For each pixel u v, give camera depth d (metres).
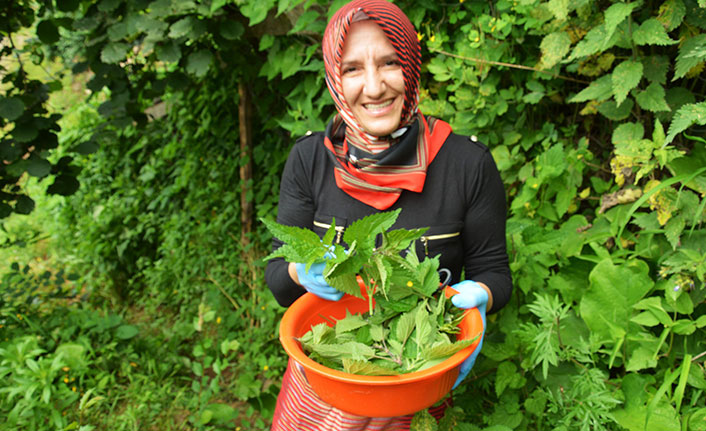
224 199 3.36
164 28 2.42
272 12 2.49
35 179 5.54
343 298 1.27
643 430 1.45
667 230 1.49
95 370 2.64
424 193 1.33
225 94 3.29
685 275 1.47
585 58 1.71
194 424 2.35
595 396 1.47
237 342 2.61
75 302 3.60
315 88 2.41
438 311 1.16
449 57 2.12
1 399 2.37
